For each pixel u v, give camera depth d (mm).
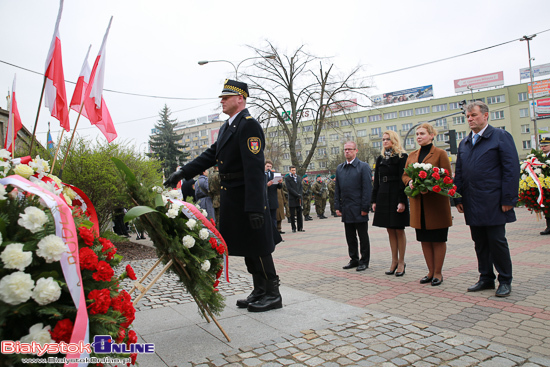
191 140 100938
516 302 3879
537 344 2848
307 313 3729
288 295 4445
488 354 2682
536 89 59188
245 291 4824
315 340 3021
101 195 8047
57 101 2818
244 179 3607
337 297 4398
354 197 5910
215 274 3203
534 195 8477
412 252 7289
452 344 2865
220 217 3846
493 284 4438
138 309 4133
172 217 2885
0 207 1737
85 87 3279
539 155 8812
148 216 2904
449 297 4180
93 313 1797
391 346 2859
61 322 1649
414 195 4590
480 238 4445
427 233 4754
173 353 2857
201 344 3027
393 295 4363
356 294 4484
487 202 4227
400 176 5348
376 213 5504
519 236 8602
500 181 4242
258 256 3795
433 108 74438
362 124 79188
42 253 1648
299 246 8953
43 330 1596
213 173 9375
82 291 1729
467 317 3506
